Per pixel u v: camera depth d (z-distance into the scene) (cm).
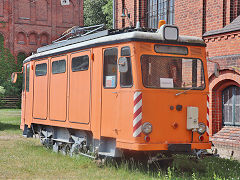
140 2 1734
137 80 834
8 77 4494
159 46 864
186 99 881
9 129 1958
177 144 853
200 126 889
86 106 983
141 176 812
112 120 888
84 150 1027
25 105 1427
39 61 1291
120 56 872
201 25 1355
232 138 1245
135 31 852
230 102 1305
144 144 827
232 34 1216
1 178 819
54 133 1211
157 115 848
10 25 4531
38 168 925
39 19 4650
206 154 1019
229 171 873
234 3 1277
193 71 899
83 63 1005
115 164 930
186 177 807
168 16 1594
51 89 1187
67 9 4791
